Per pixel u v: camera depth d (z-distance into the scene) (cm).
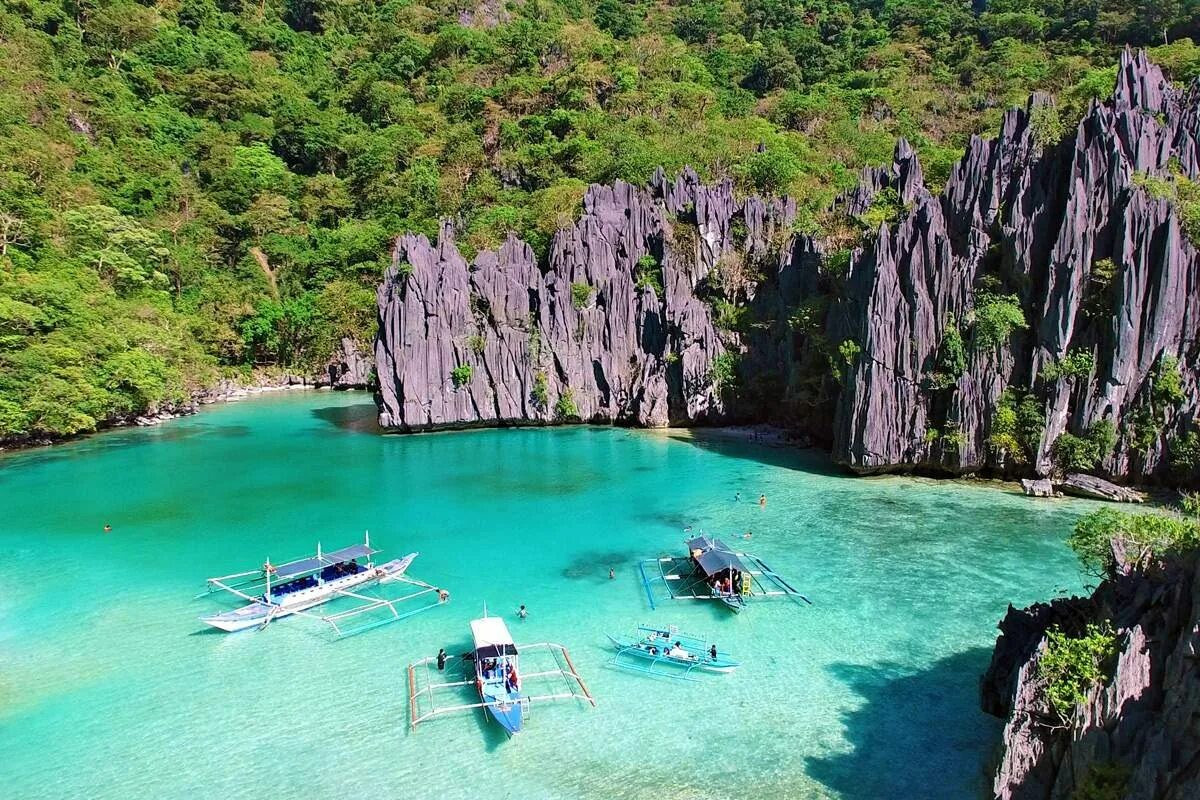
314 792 2938
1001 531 5691
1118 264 6456
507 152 16650
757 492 6906
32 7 17612
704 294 10656
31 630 4306
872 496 6706
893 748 3141
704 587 4834
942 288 7138
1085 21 17125
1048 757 2416
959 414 7000
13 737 3309
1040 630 3350
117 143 16325
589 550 5525
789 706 3475
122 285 12738
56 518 6284
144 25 19650
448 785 2966
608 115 16650
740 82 19150
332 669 3878
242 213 17138
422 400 10038
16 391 8912
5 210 11406
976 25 19262
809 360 9038
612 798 2869
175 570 5184
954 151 12912
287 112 19562
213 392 13325
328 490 7156
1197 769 1864
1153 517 3644
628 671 3812
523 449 8981
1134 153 6825
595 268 10794
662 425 10169
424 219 15925
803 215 10662
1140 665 2300
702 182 12275
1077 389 6656
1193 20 15175
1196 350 6353
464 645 4122
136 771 3077
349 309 14975
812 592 4678
